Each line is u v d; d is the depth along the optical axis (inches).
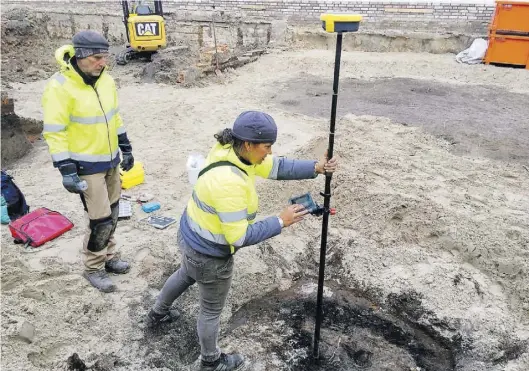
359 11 550.0
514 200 206.4
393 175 224.8
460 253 172.9
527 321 145.6
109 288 151.7
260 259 171.9
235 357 130.5
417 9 527.2
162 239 178.2
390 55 505.4
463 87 397.1
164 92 378.3
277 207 202.2
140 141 275.4
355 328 148.6
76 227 184.5
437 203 197.8
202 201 104.3
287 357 136.4
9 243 172.1
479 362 135.4
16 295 142.2
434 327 147.4
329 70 456.4
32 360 124.7
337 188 213.0
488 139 280.8
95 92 133.1
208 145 269.4
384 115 323.9
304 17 577.9
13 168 239.6
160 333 140.0
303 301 159.6
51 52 556.7
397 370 134.2
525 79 414.3
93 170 136.4
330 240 184.1
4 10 664.4
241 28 571.2
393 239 181.5
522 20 430.9
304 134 283.0
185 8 627.8
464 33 506.9
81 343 133.6
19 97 368.2
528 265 160.6
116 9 689.0
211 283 112.3
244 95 373.1
